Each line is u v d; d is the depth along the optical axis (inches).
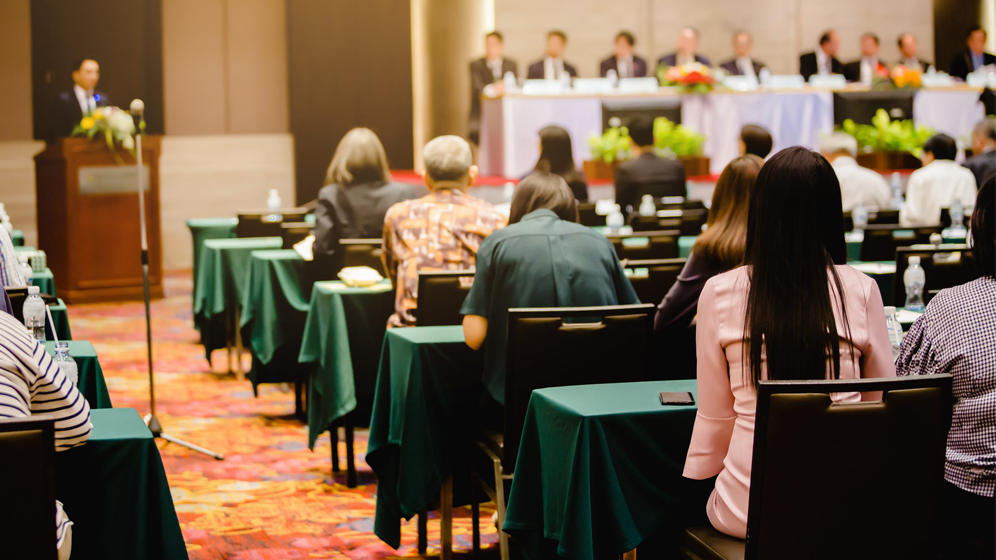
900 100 389.7
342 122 435.5
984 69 441.7
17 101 379.9
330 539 131.9
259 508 144.0
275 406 207.0
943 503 83.4
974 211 83.0
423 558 125.4
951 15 549.3
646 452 87.6
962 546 82.7
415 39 469.1
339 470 163.5
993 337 79.5
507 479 104.4
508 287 113.0
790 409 69.1
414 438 118.6
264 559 124.3
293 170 430.9
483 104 385.4
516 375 102.1
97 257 332.2
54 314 140.2
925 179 260.7
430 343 118.5
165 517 81.4
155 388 221.3
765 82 398.3
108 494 79.9
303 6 424.8
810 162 75.4
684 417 88.1
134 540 80.4
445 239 147.8
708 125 383.2
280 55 429.1
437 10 456.8
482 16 462.0
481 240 149.0
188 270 413.7
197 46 414.9
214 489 152.6
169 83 411.5
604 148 347.6
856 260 214.8
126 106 391.9
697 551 78.5
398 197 183.8
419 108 472.1
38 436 65.0
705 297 78.8
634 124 358.6
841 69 454.3
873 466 70.7
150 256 341.7
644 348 104.4
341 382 154.8
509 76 375.6
